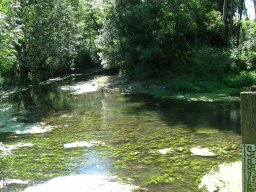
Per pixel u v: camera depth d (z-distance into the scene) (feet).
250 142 12.21
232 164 24.32
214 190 20.77
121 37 80.74
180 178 24.64
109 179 25.05
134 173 26.12
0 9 25.30
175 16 77.30
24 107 58.75
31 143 35.63
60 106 58.23
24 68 93.40
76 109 54.80
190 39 80.33
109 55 84.28
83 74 109.81
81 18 132.46
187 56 80.48
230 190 19.65
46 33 91.91
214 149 31.12
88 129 40.98
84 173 26.53
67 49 101.55
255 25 34.01
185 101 57.26
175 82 70.38
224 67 71.92
